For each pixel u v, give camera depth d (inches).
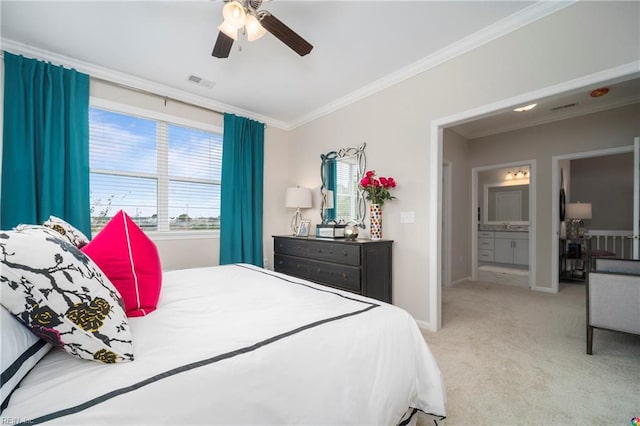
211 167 140.8
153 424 22.3
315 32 85.6
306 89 124.6
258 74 111.2
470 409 56.7
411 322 47.9
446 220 169.8
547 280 153.4
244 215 144.9
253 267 86.6
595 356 78.9
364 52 96.3
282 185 167.5
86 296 28.9
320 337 36.3
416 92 105.0
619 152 135.0
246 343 33.2
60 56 97.9
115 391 23.8
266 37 88.3
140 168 118.8
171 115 126.0
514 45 81.2
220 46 73.5
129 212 116.3
